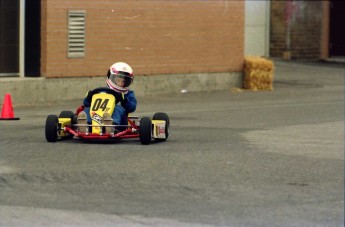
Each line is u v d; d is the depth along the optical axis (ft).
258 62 221.66
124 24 202.18
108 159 111.75
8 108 158.30
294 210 85.76
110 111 122.72
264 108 180.96
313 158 114.73
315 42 294.87
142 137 122.93
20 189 93.81
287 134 138.72
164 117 129.70
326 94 212.02
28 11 194.59
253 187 95.86
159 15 208.23
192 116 165.37
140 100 197.98
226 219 82.17
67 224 80.12
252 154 117.19
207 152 118.42
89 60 197.47
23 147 121.70
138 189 94.17
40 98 190.29
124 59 203.10
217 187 95.61
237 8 222.48
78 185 95.96
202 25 216.74
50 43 191.01
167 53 211.00
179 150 119.65
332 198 90.99
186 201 89.04
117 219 81.87
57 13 191.62
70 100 195.11
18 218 82.02
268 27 287.28
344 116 166.40
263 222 81.30
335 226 80.33
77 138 130.72
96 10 197.36
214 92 217.77
